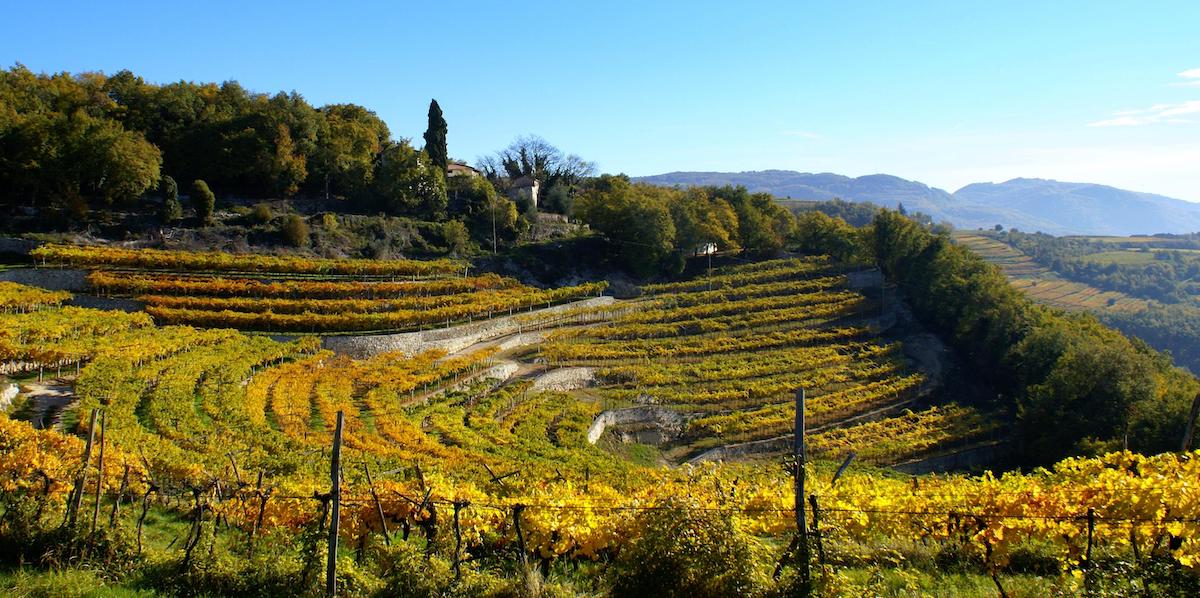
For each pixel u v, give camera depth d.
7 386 32.84
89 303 50.31
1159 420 39.88
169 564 13.28
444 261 69.31
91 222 60.09
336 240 68.75
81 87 77.75
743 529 13.74
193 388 37.84
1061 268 154.25
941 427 48.62
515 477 24.62
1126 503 13.05
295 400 39.25
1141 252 166.38
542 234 85.44
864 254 85.19
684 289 76.31
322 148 80.44
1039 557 14.30
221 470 22.47
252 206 72.06
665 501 12.38
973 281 69.69
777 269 81.75
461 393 45.91
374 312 55.19
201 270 56.94
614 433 45.16
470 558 14.16
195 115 79.75
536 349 57.41
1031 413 46.78
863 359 61.22
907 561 14.25
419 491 16.19
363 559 14.45
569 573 14.72
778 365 56.78
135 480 18.56
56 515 14.52
